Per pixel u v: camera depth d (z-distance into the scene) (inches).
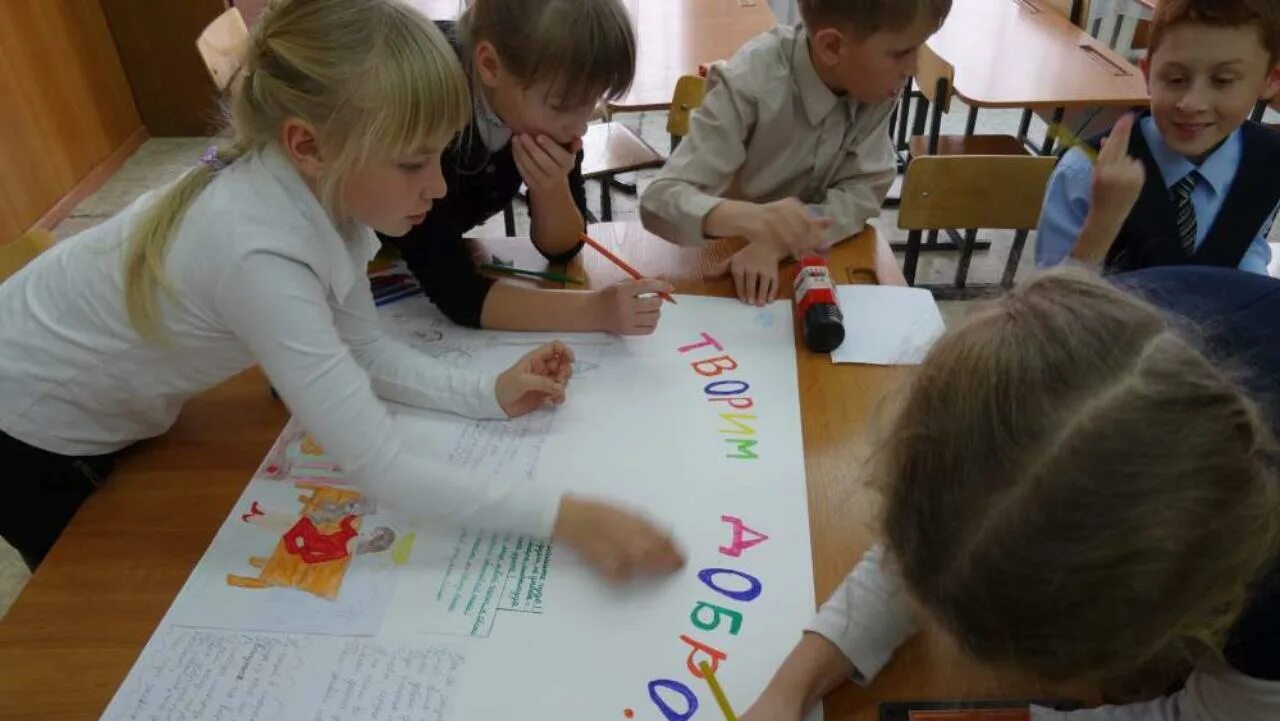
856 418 33.3
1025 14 104.0
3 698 23.9
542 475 30.9
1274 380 18.8
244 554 28.2
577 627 25.4
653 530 27.8
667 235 46.9
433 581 27.1
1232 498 14.8
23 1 109.8
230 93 28.9
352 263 31.0
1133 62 112.2
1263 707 17.1
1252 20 43.9
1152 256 49.9
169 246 28.2
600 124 102.0
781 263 43.8
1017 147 99.3
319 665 24.5
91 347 31.2
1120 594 14.7
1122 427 14.7
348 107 26.0
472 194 45.4
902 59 44.6
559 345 35.9
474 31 38.1
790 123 49.9
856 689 23.9
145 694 23.8
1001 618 15.7
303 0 26.3
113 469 32.3
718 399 34.6
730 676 24.0
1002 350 16.0
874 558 24.5
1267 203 49.8
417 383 34.4
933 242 106.8
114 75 129.0
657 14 103.1
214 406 35.0
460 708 23.3
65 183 117.2
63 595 26.9
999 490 15.2
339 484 31.0
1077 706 22.8
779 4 150.0
